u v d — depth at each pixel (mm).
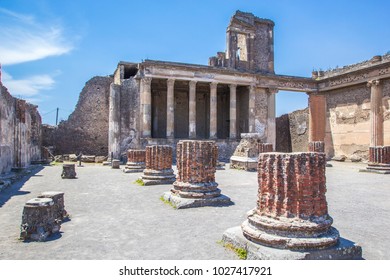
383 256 5148
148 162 13164
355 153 30531
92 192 11156
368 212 8398
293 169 5051
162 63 28594
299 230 4875
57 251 5355
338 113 32781
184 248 5480
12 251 5355
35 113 26484
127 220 7371
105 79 35844
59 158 28172
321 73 34938
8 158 16594
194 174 9211
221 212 8148
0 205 8938
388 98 27172
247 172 18422
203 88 36625
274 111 34156
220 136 37469
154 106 34781
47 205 6184
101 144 35156
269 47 36469
